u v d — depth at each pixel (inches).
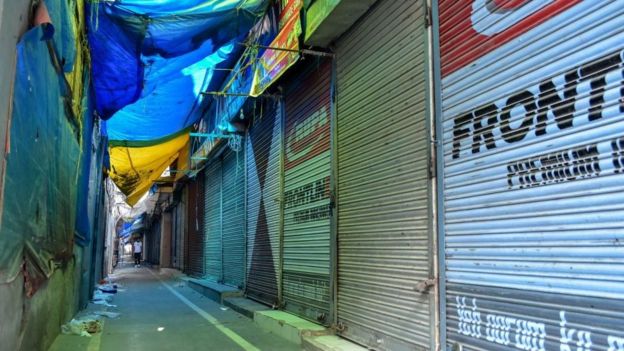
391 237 222.2
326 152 301.3
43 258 196.9
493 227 158.6
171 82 457.1
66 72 223.9
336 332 273.7
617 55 120.9
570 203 131.4
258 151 449.7
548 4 141.9
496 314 155.4
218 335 322.0
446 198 183.2
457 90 180.5
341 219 274.7
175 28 305.9
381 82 238.2
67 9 214.8
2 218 126.2
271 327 331.9
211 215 671.8
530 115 146.4
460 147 176.9
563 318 131.6
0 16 115.2
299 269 338.3
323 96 310.2
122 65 347.9
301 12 295.4
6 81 122.8
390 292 220.8
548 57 141.0
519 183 148.8
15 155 136.9
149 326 358.9
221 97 522.0
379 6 243.0
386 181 229.1
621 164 118.6
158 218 1596.9
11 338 151.6
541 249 139.7
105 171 652.7
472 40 174.1
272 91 391.2
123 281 855.1
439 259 184.5
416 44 210.1
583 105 129.3
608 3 124.0
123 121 542.9
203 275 709.9
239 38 382.9
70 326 301.9
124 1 277.9
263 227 425.7
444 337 179.2
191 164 753.0
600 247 122.7
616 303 118.3
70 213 282.4
